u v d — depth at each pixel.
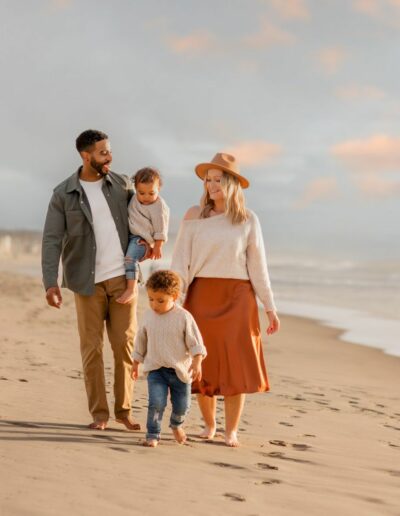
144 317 4.73
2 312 14.48
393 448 5.58
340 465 4.75
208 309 4.98
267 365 10.52
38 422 5.07
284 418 6.42
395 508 3.79
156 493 3.54
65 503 3.22
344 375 10.08
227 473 4.12
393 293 30.05
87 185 5.18
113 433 5.00
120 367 5.20
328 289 32.38
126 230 5.21
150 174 5.14
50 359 8.88
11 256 80.88
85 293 5.08
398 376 10.33
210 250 4.98
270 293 5.10
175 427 4.79
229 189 5.01
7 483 3.42
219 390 4.87
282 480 4.11
